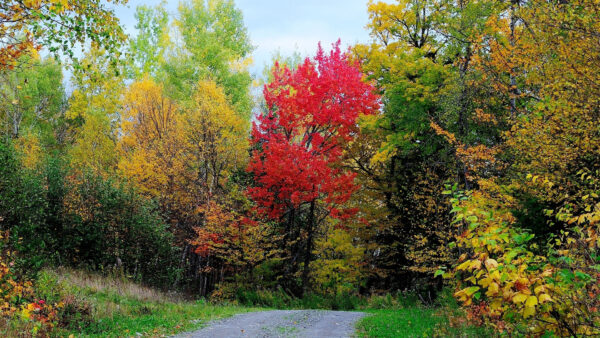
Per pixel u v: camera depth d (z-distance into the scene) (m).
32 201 16.06
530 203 9.52
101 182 20.47
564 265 3.98
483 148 11.61
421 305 16.27
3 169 14.84
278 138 22.28
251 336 9.80
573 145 8.30
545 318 3.72
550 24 8.71
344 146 23.16
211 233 21.31
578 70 8.41
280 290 22.39
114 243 19.81
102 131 33.75
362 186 24.61
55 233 18.17
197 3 32.31
